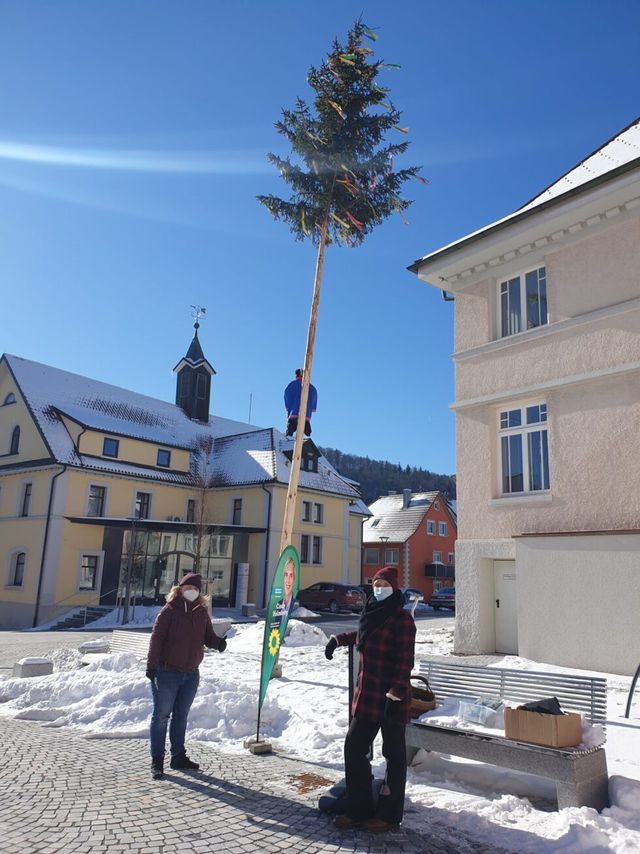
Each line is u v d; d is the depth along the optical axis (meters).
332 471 39.62
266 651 6.25
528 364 13.12
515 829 4.15
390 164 10.44
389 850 3.87
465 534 13.63
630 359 11.46
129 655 9.72
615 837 3.85
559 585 11.38
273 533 33.19
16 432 32.62
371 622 4.54
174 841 3.89
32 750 5.94
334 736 6.42
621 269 11.90
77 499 29.83
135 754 5.96
